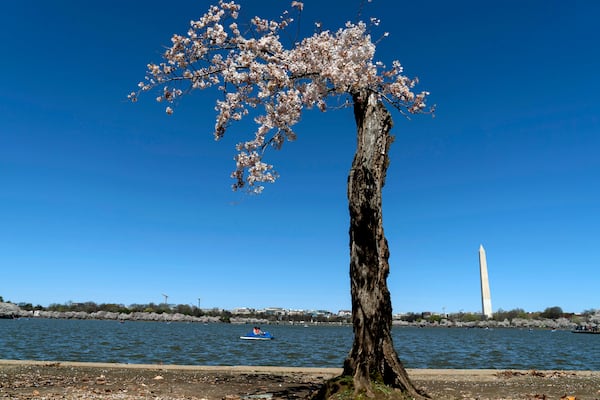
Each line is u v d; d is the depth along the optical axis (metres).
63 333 77.88
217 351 45.94
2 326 105.88
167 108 13.45
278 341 72.12
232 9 13.16
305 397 12.75
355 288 10.82
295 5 13.13
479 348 63.78
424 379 18.31
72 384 14.47
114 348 45.94
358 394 9.96
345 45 12.23
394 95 13.76
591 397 13.58
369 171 11.16
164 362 32.84
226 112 13.14
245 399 12.33
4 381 14.76
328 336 101.25
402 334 137.62
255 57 12.40
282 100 12.54
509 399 12.87
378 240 10.96
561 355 50.81
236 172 14.16
